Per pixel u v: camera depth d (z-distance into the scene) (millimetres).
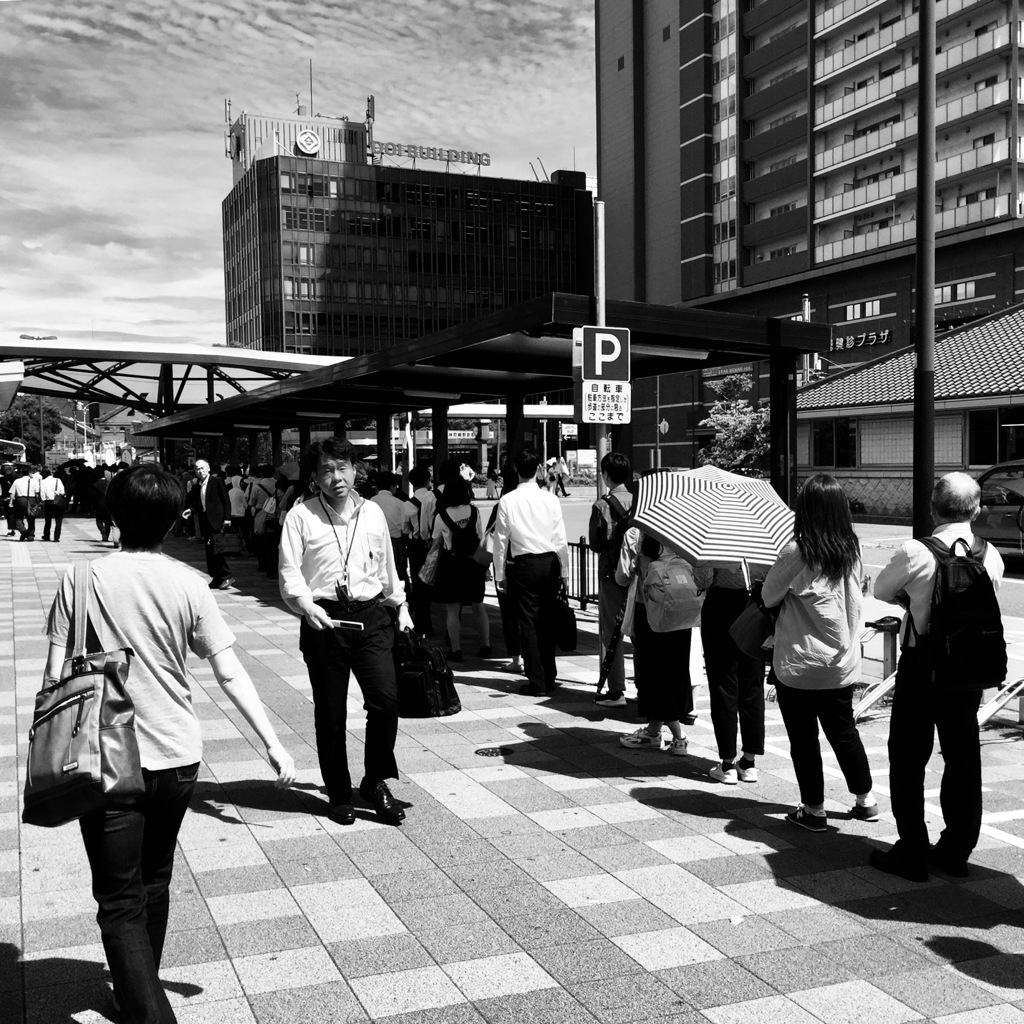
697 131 64688
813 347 10125
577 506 41250
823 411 32406
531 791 5289
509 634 8562
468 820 4836
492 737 6371
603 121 74125
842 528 4488
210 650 2932
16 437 98188
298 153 107312
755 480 5750
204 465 18344
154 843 2889
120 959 2604
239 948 3492
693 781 5488
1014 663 8930
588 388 8578
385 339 106062
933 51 7180
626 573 6156
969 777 4168
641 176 70812
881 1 50844
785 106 59156
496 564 7570
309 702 7305
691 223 65375
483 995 3193
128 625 2777
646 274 71250
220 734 6402
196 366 34562
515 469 7695
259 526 16016
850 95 53344
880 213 52375
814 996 3213
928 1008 3146
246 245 109688
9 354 29484
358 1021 3029
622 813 4957
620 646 7285
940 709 4152
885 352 50688
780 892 4027
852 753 4773
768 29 59938
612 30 72625
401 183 106438
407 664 6848
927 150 7234
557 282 112500
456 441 86875
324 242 104062
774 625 4828
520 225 110875
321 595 4727
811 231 56156
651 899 3943
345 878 4117
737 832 4707
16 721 6621
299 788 5309
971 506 4152
